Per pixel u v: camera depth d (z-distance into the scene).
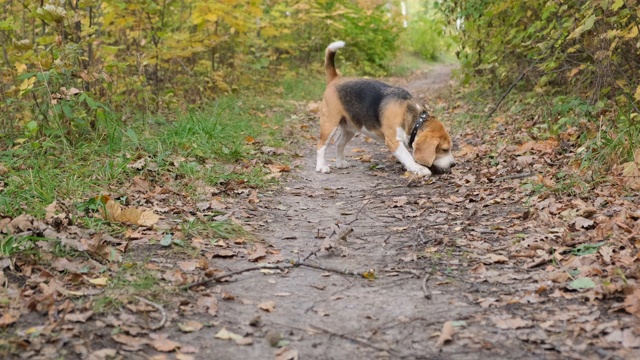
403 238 2.67
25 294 2.10
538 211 2.73
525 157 3.33
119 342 1.86
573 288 2.21
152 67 4.75
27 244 2.35
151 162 3.21
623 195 2.77
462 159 3.68
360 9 9.41
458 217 2.84
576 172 3.01
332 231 2.70
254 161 3.55
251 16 5.47
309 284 2.33
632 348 1.79
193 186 3.05
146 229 2.62
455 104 5.38
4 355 1.73
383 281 2.34
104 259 2.37
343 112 3.61
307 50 7.96
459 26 5.45
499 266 2.39
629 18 3.39
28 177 2.88
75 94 3.42
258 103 5.18
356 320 2.08
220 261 2.46
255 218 2.87
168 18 4.89
